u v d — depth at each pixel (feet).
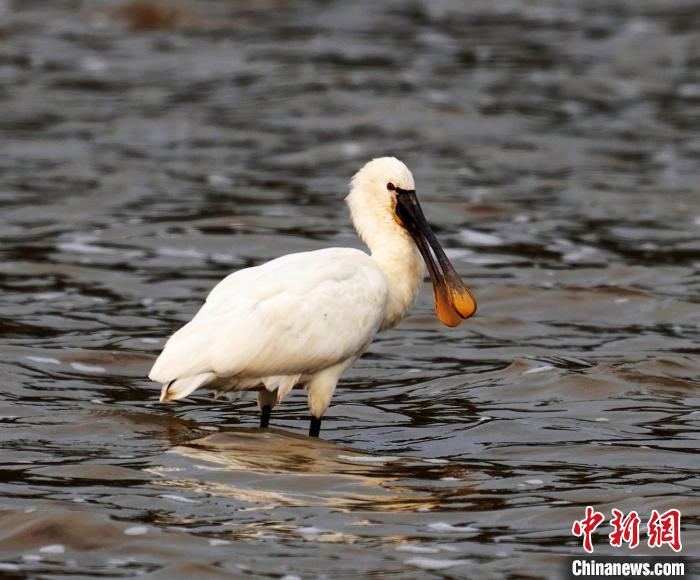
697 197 82.99
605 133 100.42
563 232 75.41
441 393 49.67
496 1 155.53
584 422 45.60
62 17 140.87
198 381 40.83
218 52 127.34
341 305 43.14
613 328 59.06
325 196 82.69
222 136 98.32
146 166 89.04
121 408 45.91
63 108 106.01
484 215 78.69
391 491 37.96
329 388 43.73
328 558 32.99
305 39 133.59
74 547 33.50
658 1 154.71
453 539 34.50
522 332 58.39
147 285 63.87
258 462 40.06
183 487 37.50
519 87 114.01
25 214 76.38
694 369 51.78
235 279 43.37
